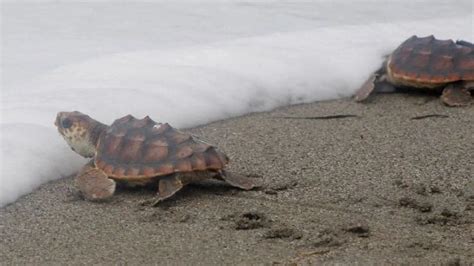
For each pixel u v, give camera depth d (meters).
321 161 6.18
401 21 10.70
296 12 11.00
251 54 8.70
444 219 4.94
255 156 6.31
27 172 5.71
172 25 10.15
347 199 5.34
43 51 8.91
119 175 5.37
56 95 7.19
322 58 8.77
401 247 4.49
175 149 5.34
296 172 5.92
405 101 8.09
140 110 7.04
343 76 8.53
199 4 11.23
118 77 7.82
